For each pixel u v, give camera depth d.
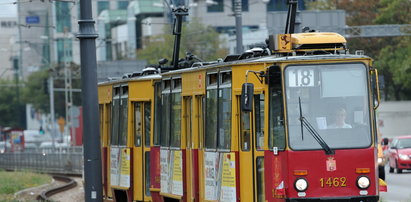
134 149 55.62
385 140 82.94
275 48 40.16
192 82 46.28
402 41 143.00
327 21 105.56
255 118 40.06
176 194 48.25
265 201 39.53
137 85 54.97
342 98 38.81
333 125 38.66
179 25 55.44
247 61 40.38
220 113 42.50
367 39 149.00
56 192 89.19
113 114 59.84
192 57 53.56
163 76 51.25
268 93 39.12
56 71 191.12
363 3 155.50
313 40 40.09
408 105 138.50
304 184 38.25
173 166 48.81
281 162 38.69
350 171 38.50
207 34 172.50
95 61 46.62
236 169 40.81
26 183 102.00
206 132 44.31
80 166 124.94
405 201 58.56
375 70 38.88
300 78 38.81
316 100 38.72
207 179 44.09
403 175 92.38
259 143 40.00
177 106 48.56
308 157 38.38
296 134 38.53
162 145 51.06
